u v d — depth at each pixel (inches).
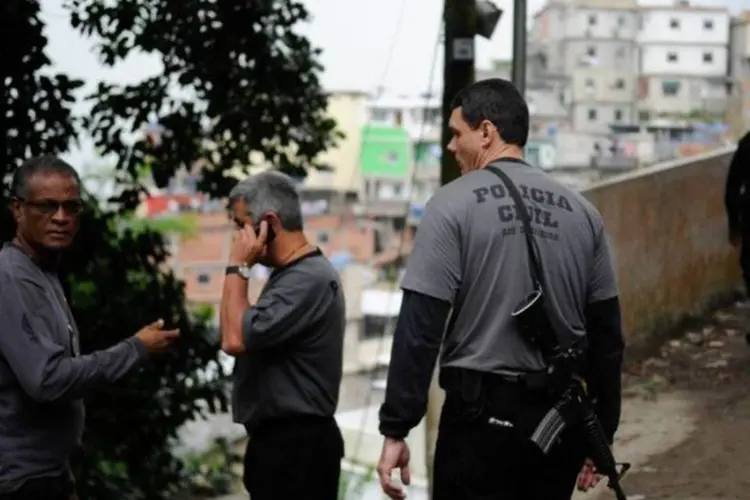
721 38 3484.3
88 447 533.0
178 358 566.9
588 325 199.5
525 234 188.4
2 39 525.7
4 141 541.6
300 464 233.0
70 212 206.5
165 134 597.0
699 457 355.3
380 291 2186.3
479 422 188.4
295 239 234.1
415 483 716.0
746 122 3358.8
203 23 580.1
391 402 188.4
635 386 430.0
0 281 198.8
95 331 554.9
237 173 613.0
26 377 197.6
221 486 668.7
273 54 592.4
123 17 568.4
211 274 1705.2
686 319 490.0
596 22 3393.2
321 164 628.1
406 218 840.9
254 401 235.6
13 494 201.2
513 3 446.6
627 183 450.0
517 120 195.8
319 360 233.5
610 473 192.9
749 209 414.0
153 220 654.5
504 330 188.4
